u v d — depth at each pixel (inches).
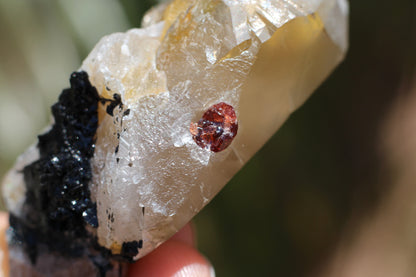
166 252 5.6
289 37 4.7
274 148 8.3
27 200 5.2
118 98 4.7
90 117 4.8
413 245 8.7
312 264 8.4
